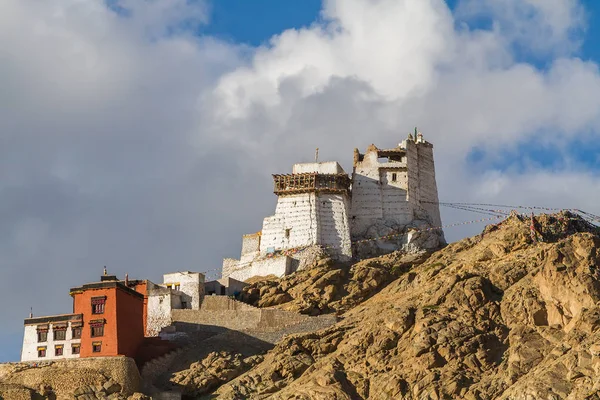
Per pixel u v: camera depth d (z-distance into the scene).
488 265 159.25
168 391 145.12
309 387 138.25
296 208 185.50
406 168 191.62
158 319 164.25
